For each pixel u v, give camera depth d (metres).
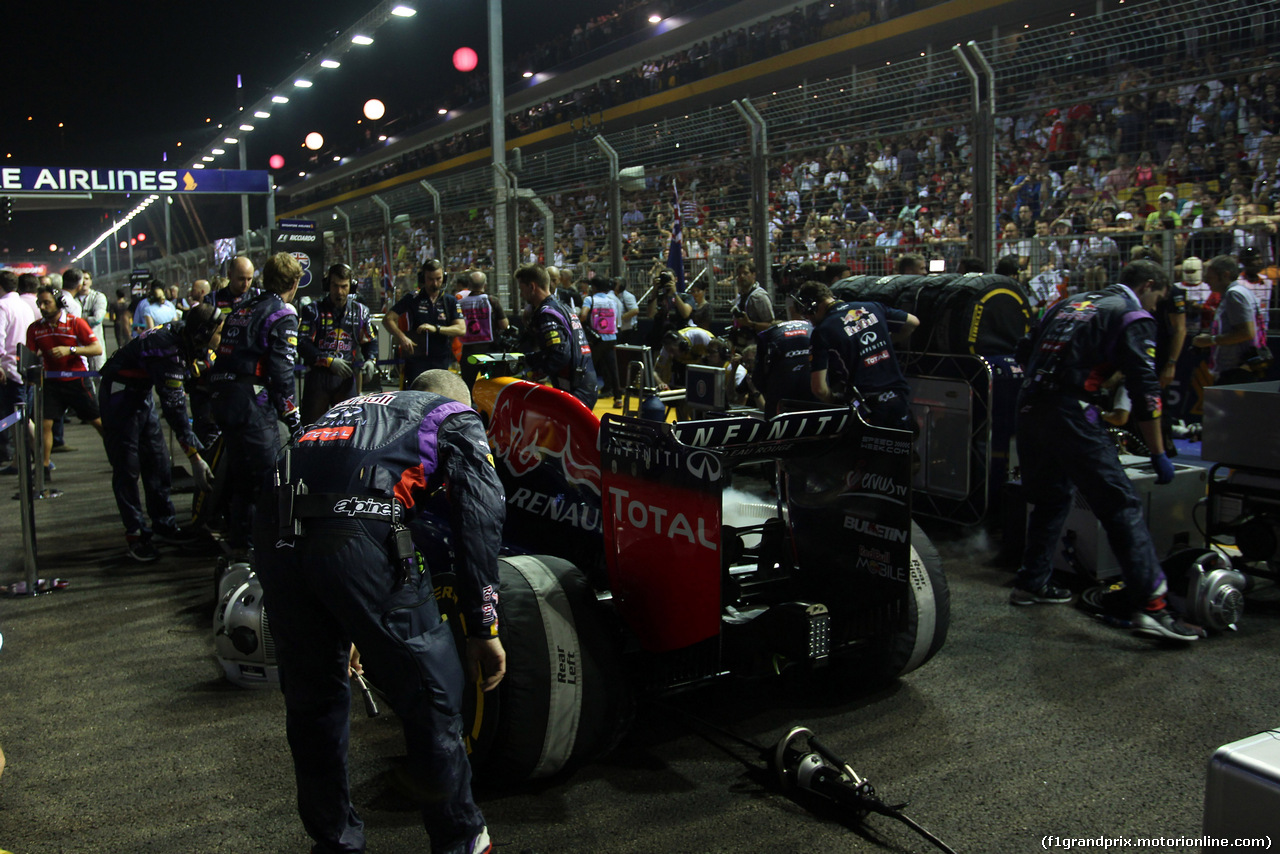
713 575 2.79
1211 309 7.49
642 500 2.99
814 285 5.23
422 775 2.22
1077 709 3.33
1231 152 7.93
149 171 20.81
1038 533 4.43
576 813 2.70
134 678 3.80
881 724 3.25
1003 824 2.59
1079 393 4.09
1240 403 4.48
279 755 3.11
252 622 3.54
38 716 3.43
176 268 30.66
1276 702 3.36
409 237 16.36
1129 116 8.61
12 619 4.55
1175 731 3.14
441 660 2.22
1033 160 9.10
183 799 2.82
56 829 2.65
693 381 6.66
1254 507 4.49
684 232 11.07
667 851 2.49
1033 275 7.85
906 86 8.02
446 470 2.30
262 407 4.89
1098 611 4.34
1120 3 13.08
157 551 5.70
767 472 4.80
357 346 7.37
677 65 22.31
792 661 3.05
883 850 2.48
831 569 3.42
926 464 6.30
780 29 19.27
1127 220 7.96
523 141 28.16
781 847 2.50
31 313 8.39
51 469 8.41
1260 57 8.61
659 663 3.10
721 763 3.01
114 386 5.46
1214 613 3.96
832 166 10.08
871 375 5.21
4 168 19.73
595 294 10.75
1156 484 4.73
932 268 7.54
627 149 11.19
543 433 3.39
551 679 2.69
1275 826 1.29
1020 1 14.45
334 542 2.15
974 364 5.91
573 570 2.97
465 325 8.62
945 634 3.48
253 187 21.92
